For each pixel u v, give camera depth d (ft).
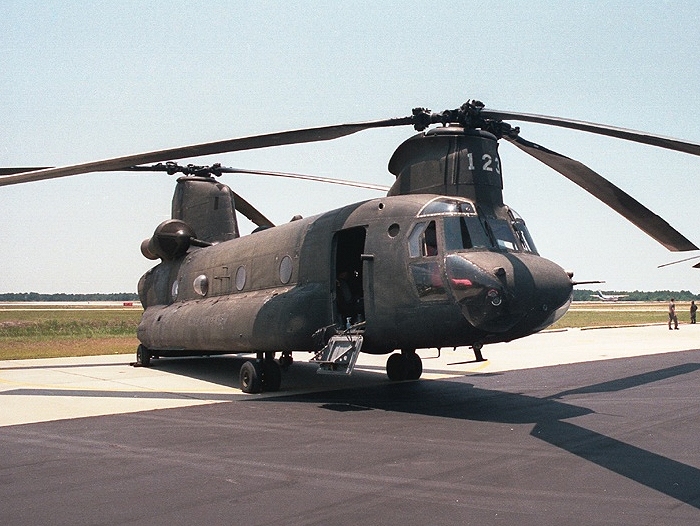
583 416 34.09
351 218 41.52
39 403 39.78
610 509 18.89
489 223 37.24
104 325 161.99
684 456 25.25
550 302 35.35
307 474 22.89
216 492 20.90
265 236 50.88
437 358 69.77
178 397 42.45
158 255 63.41
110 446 27.61
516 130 38.65
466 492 20.62
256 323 44.21
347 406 38.06
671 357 69.05
